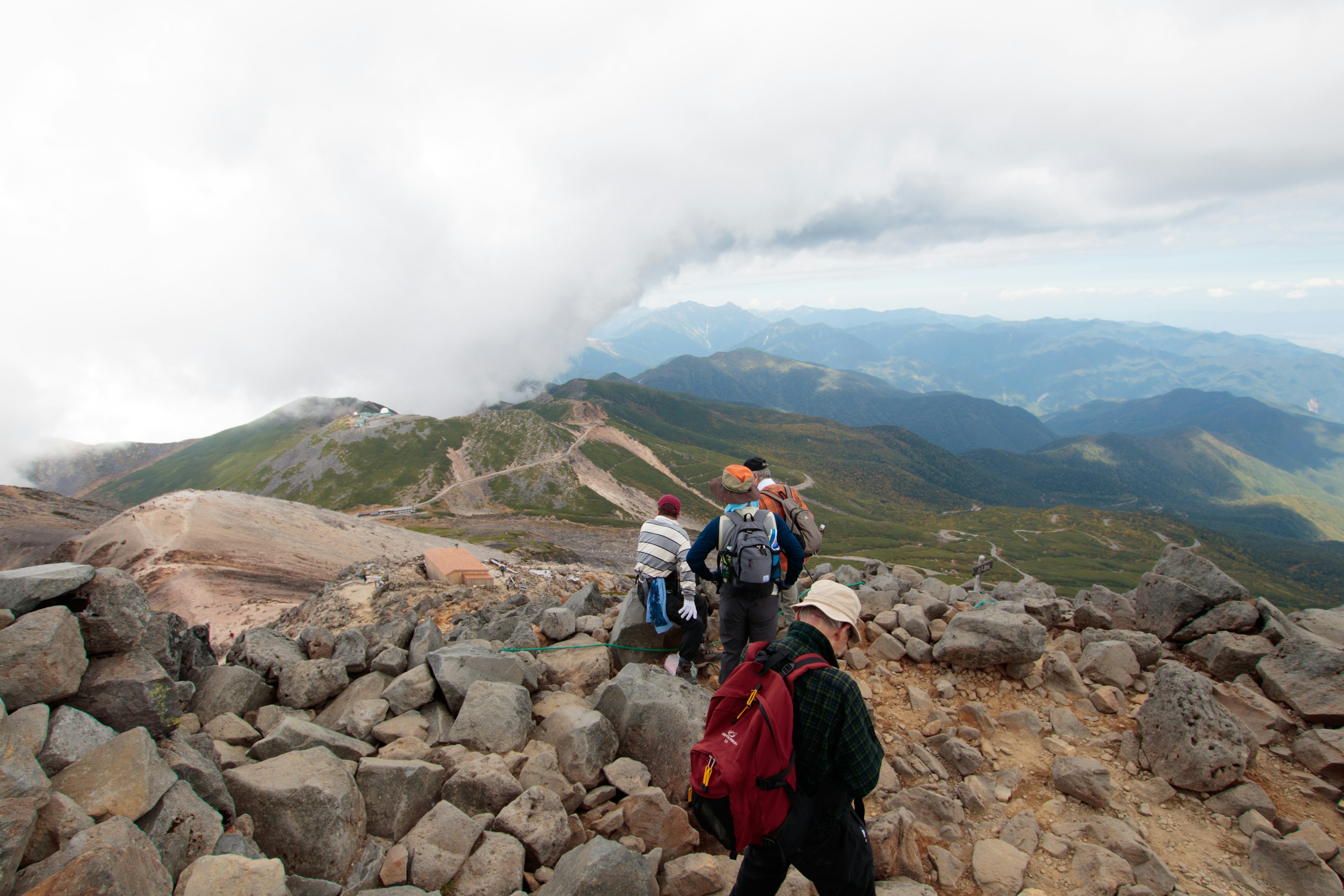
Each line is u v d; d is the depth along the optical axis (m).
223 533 70.62
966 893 4.63
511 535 145.12
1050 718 6.64
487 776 4.80
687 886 4.29
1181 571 8.06
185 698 5.26
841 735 3.40
